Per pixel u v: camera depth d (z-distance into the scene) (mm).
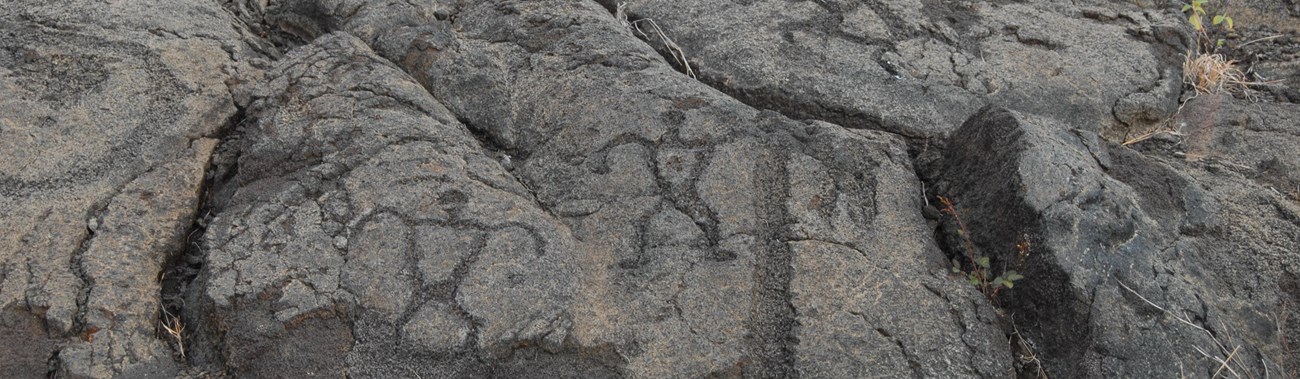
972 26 4027
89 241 2787
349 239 2732
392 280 2635
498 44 3703
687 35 3926
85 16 3484
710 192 2957
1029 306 2764
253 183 2949
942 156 3314
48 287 2629
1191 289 2730
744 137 3139
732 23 3945
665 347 2572
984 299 2775
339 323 2584
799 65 3746
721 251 2801
